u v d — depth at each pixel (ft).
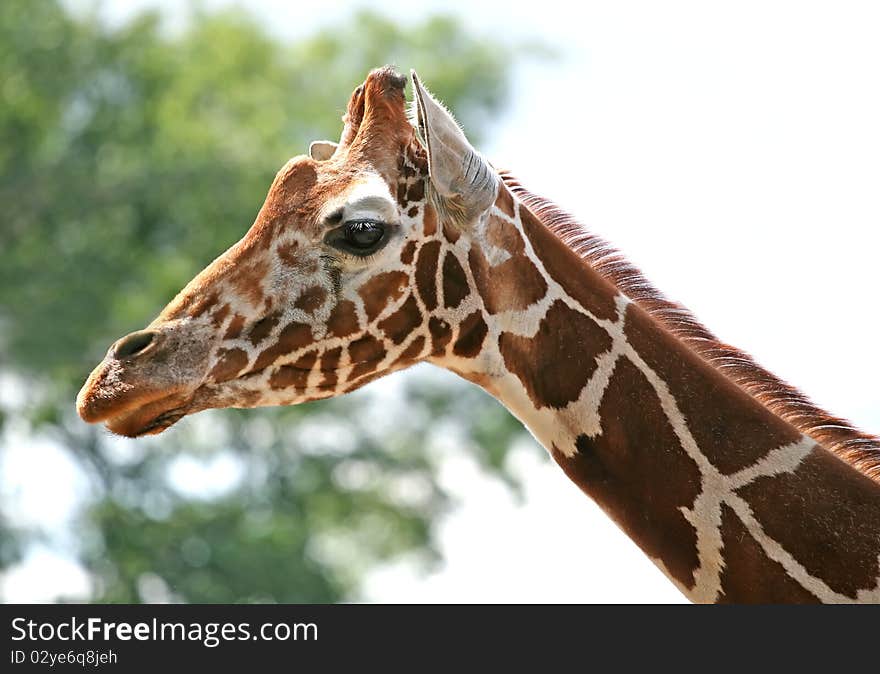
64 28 155.43
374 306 36.19
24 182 151.74
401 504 170.60
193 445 161.89
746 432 34.96
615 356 36.09
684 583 35.29
